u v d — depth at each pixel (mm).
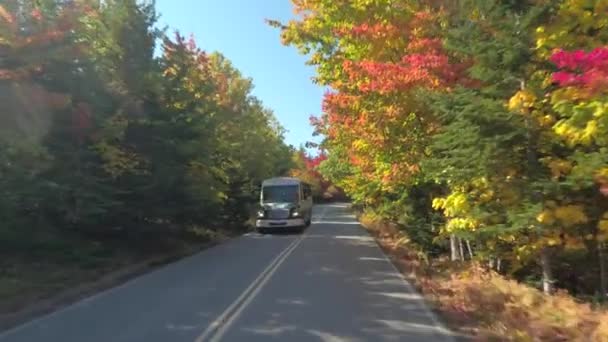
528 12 8531
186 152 18859
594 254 11266
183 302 10156
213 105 24766
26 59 11227
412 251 18844
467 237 10508
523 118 8531
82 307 9758
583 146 8180
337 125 19328
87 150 14836
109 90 16000
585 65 6520
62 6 13070
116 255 16844
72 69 13625
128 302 10203
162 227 20219
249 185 34125
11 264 13445
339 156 29703
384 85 12133
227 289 11609
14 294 10523
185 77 22031
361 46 14547
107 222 17250
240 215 32062
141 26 18500
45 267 13703
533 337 7270
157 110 18531
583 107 6457
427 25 12703
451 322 8445
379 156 15266
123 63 17969
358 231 30266
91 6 16656
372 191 23781
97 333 7844
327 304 9922
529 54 8711
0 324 8367
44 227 15234
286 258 17375
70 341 7418
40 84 12430
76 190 13945
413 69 11875
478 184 9727
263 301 10211
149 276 13719
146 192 17688
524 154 8984
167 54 20344
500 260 13242
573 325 7641
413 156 14148
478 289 10461
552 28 7941
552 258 11188
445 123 11609
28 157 11742
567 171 8508
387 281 12656
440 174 10445
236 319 8680
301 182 31797
